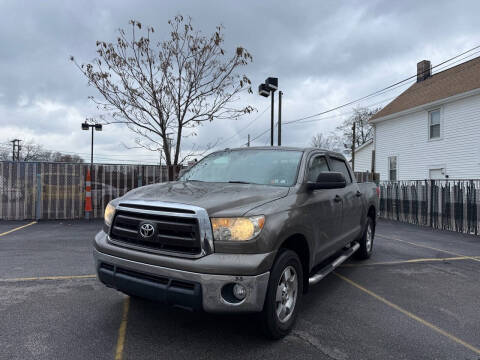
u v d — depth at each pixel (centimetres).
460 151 1675
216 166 416
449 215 1125
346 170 523
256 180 365
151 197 295
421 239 893
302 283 327
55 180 1000
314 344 291
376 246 752
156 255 268
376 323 339
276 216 284
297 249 344
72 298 385
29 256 572
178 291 255
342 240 452
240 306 254
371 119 2231
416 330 325
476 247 803
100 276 303
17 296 390
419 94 2038
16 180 977
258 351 277
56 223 933
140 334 301
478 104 1595
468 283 486
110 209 319
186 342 288
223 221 261
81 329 308
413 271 545
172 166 1012
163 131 972
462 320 353
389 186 1423
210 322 328
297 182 347
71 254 588
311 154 407
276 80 1366
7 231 806
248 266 253
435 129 1833
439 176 1791
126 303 372
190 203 272
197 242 258
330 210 397
